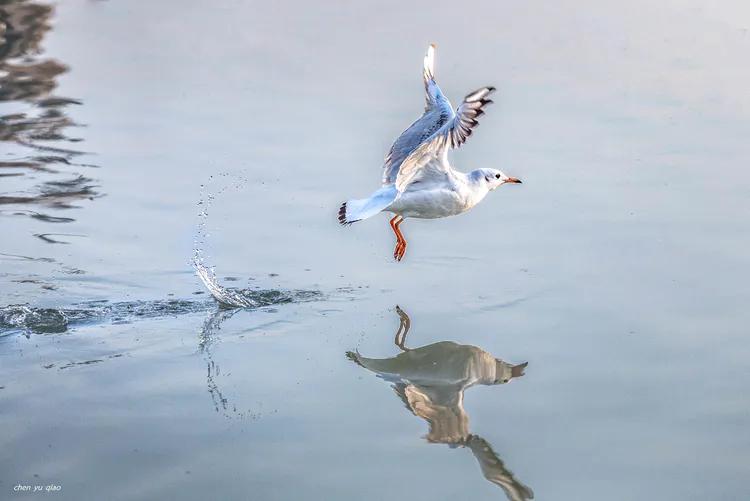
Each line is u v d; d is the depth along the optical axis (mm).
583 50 23969
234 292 14648
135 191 17625
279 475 10461
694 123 19891
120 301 14367
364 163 18469
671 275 14727
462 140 12242
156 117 20781
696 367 12445
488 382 12344
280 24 26344
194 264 15414
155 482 10305
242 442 11039
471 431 11289
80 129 20188
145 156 18969
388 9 27328
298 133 19766
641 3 27641
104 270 15148
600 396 11906
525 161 18469
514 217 16797
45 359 12781
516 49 24016
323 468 10594
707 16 26406
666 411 11562
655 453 10797
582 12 26875
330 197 17391
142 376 12438
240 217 16828
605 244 15719
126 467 10539
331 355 13047
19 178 17984
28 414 11516
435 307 14258
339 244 16188
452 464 10664
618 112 20500
